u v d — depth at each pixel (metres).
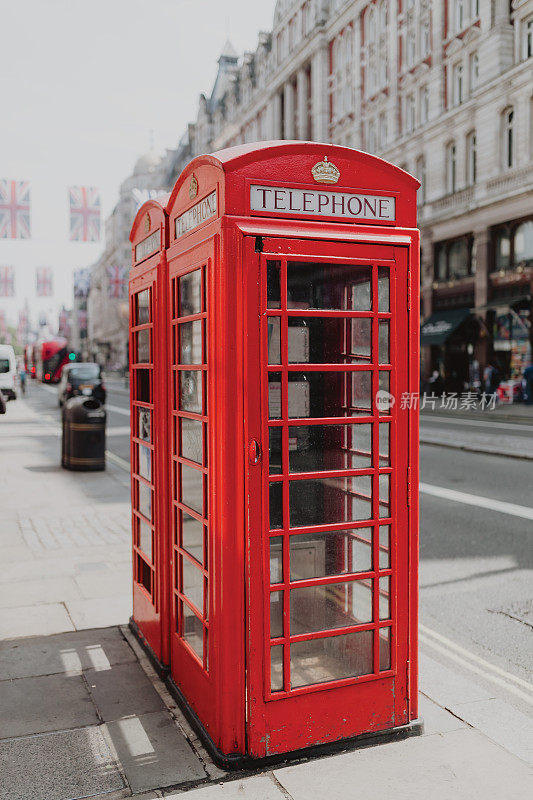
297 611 3.01
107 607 4.85
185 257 3.29
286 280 2.87
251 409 2.83
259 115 49.31
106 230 105.00
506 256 27.06
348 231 2.98
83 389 28.66
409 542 3.19
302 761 2.98
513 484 10.16
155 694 3.58
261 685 2.91
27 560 6.01
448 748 3.09
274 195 2.87
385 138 34.53
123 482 10.23
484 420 21.67
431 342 28.59
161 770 2.90
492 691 3.87
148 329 4.02
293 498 2.98
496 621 4.92
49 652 4.09
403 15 32.12
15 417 23.30
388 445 3.14
